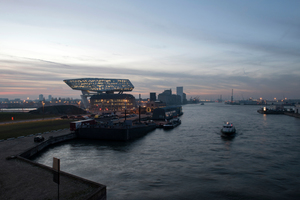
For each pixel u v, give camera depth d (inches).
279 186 1339.8
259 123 4894.2
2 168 1236.5
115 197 1173.1
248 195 1216.8
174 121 4633.4
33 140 2220.7
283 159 1902.1
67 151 2150.6
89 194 878.4
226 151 2186.3
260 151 2185.0
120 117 5378.9
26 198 863.1
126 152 2126.0
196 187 1312.7
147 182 1380.4
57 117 4990.2
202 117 6924.2
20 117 4670.3
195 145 2474.2
